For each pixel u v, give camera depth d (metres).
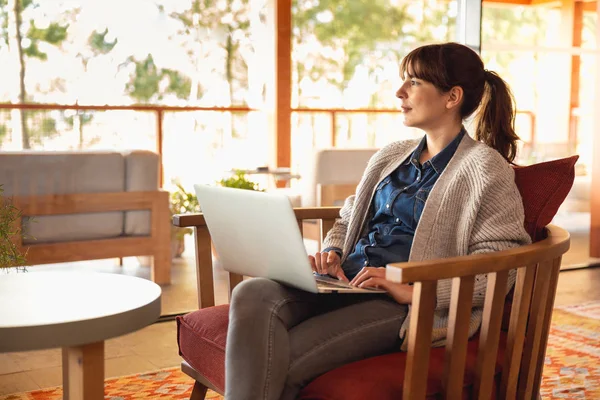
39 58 3.39
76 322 1.32
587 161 4.37
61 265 3.24
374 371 1.42
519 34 4.08
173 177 3.70
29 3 3.35
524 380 1.57
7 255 2.94
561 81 4.20
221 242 1.68
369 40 4.18
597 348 2.87
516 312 1.48
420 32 4.21
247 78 3.93
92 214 3.30
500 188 1.61
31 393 2.38
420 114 1.73
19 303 1.47
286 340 1.46
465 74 1.71
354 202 1.88
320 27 4.08
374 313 1.57
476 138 1.86
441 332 1.54
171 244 3.50
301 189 3.92
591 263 4.51
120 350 2.85
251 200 1.47
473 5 4.00
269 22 3.97
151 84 3.67
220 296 3.53
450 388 1.36
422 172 1.76
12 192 3.12
